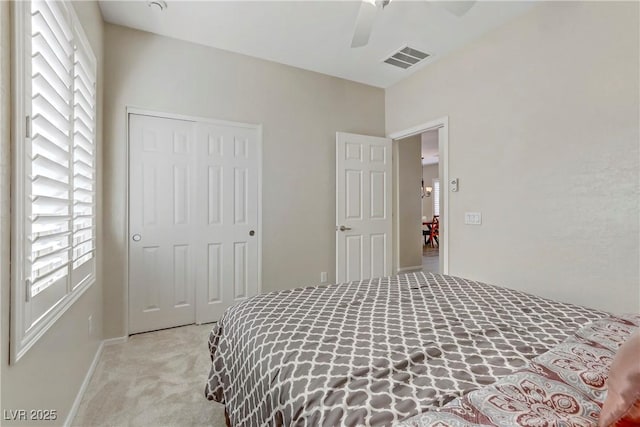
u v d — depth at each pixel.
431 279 2.04
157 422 1.56
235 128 3.10
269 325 1.24
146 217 2.72
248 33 2.74
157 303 2.78
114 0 2.29
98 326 2.29
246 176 3.15
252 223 3.18
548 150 2.28
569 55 2.15
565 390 0.75
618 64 1.91
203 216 2.94
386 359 0.95
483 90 2.75
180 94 2.83
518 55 2.47
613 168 1.94
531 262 2.39
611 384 0.61
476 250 2.80
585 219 2.07
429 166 10.15
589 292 2.05
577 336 1.06
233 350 1.30
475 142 2.82
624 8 1.89
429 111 3.32
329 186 3.59
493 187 2.66
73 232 1.53
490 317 1.31
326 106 3.57
